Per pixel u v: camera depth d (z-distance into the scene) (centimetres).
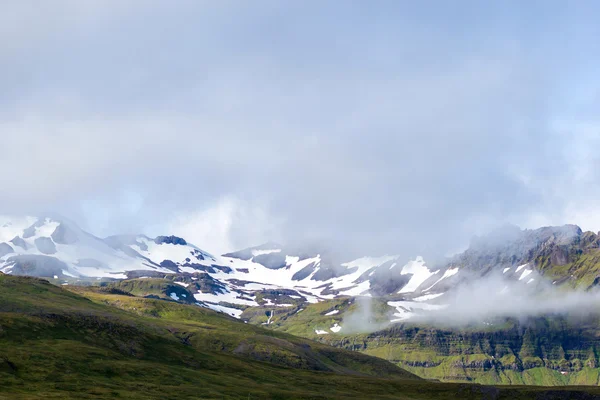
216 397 19612
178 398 18500
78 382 18088
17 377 17438
